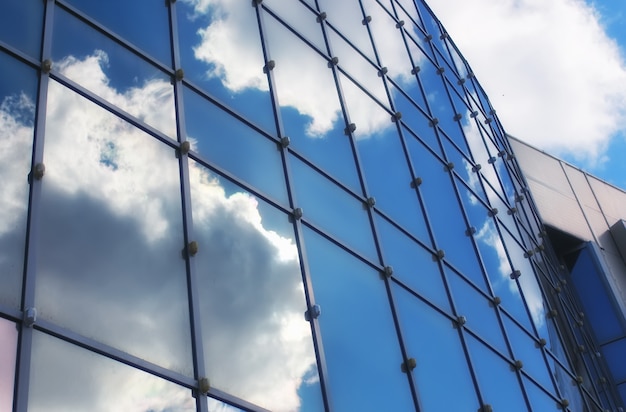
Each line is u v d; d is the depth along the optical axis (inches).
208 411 385.7
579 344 947.3
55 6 460.4
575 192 1323.8
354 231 577.3
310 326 474.6
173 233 432.8
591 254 1198.9
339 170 612.4
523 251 883.4
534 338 764.0
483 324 673.6
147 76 490.9
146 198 431.2
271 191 520.7
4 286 347.3
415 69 888.9
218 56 564.1
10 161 381.4
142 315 390.0
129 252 403.5
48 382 336.8
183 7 560.7
